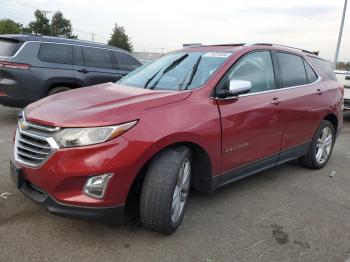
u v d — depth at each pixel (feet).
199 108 11.89
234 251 10.90
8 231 11.18
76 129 9.86
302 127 16.83
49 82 25.73
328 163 20.52
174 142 10.91
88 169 9.71
